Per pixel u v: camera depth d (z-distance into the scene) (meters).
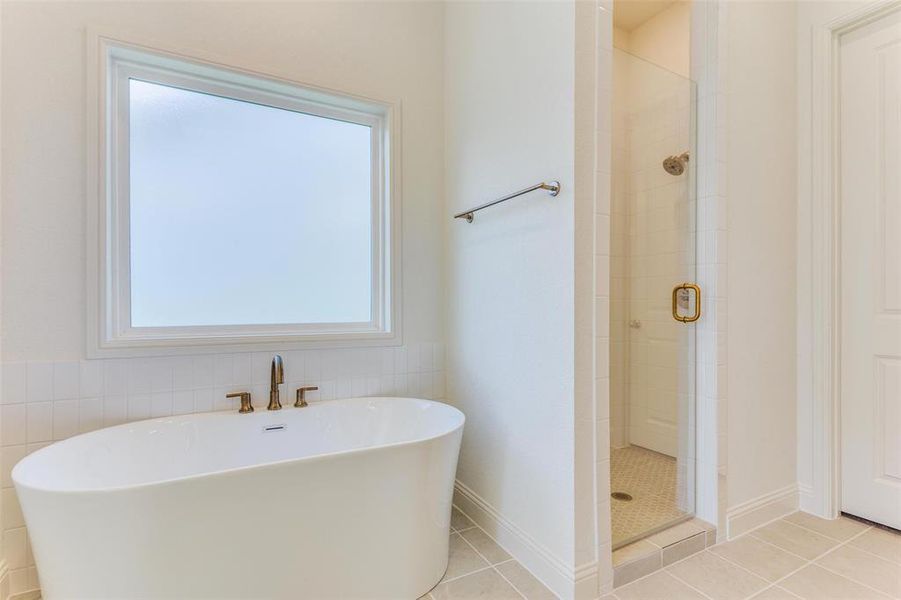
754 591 1.43
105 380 1.61
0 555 1.41
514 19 1.75
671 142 1.88
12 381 1.47
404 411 2.01
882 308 1.86
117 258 1.72
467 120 2.12
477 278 2.01
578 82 1.43
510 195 1.65
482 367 1.96
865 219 1.91
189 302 1.88
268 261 2.05
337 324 2.18
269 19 1.94
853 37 1.95
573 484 1.40
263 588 1.23
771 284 1.97
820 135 2.01
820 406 1.98
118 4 1.65
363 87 2.14
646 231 1.89
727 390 1.79
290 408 1.88
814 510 1.99
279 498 1.24
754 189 1.91
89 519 1.07
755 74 1.93
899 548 1.69
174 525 1.12
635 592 1.43
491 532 1.83
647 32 2.71
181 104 1.88
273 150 2.07
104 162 1.62
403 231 2.24
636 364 1.90
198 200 1.91
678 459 1.88
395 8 2.24
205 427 1.71
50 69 1.54
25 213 1.50
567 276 1.44
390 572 1.40
